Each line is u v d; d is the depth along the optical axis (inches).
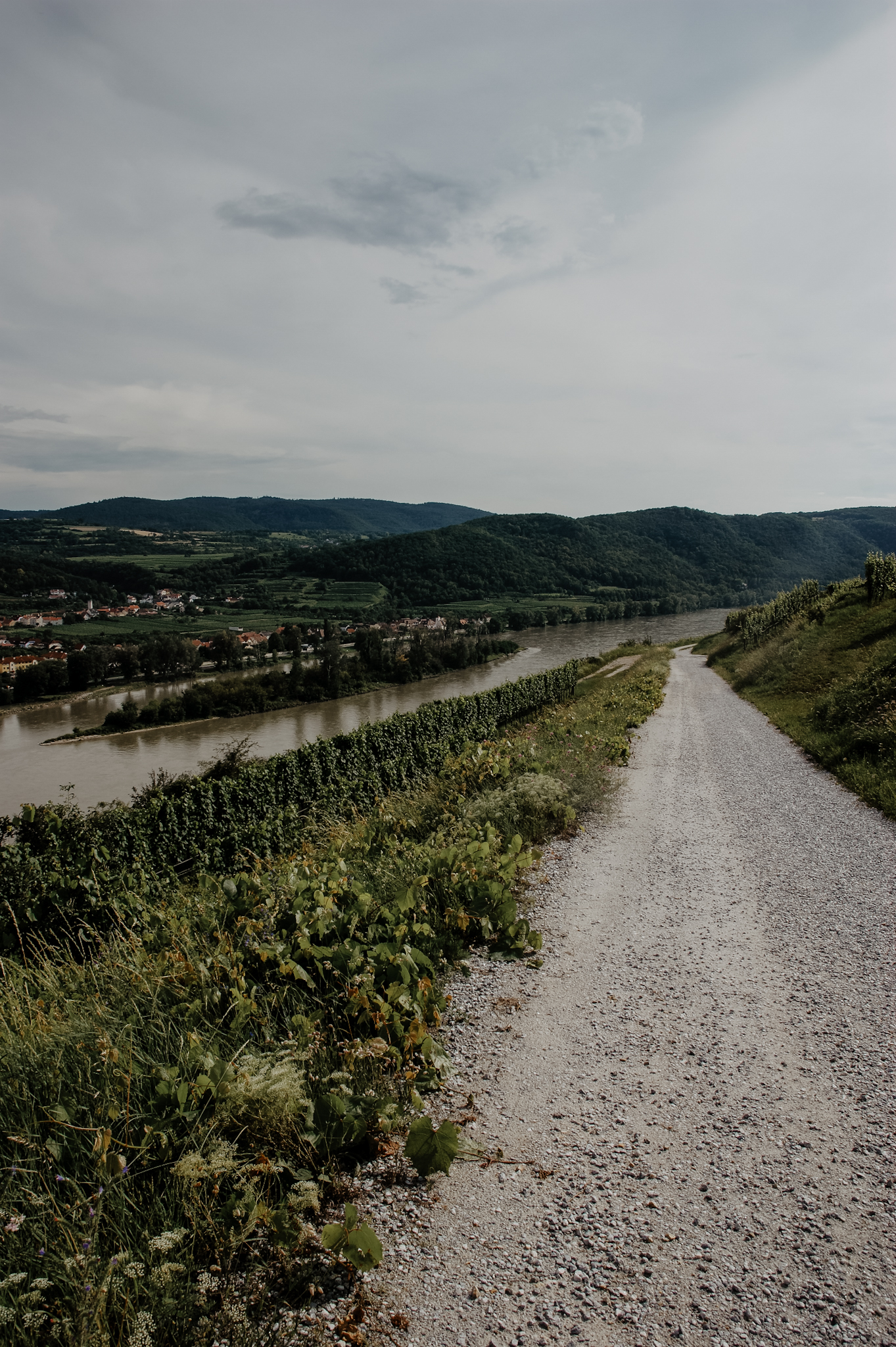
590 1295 90.5
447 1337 83.9
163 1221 95.4
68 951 223.9
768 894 240.7
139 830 393.7
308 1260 94.3
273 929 181.0
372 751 629.3
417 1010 147.7
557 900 241.9
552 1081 139.1
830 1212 104.5
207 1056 118.6
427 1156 108.3
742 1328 85.4
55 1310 80.6
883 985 174.1
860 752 427.2
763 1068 141.9
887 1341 83.4
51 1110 106.6
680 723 695.7
